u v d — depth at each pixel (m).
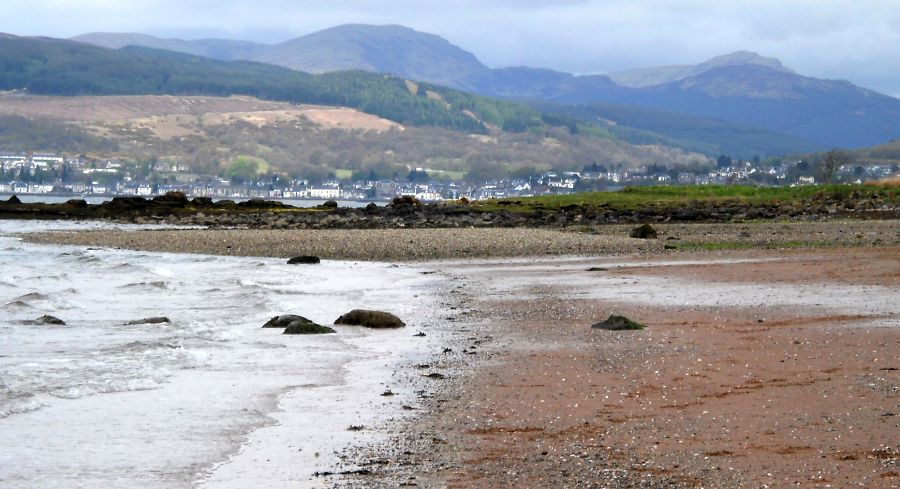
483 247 65.69
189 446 14.62
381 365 21.95
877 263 46.44
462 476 12.97
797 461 13.25
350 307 34.44
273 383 19.72
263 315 31.77
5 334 26.67
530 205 116.62
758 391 17.98
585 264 53.34
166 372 20.64
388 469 13.35
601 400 17.72
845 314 28.83
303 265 55.19
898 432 14.62
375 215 108.94
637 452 14.01
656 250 62.22
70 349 23.83
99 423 16.00
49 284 42.88
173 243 70.94
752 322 27.78
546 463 13.54
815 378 18.95
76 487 12.52
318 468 13.42
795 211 99.00
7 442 14.63
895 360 20.73
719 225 84.19
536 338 26.09
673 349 23.36
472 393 18.66
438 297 37.81
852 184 124.31
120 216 115.00
